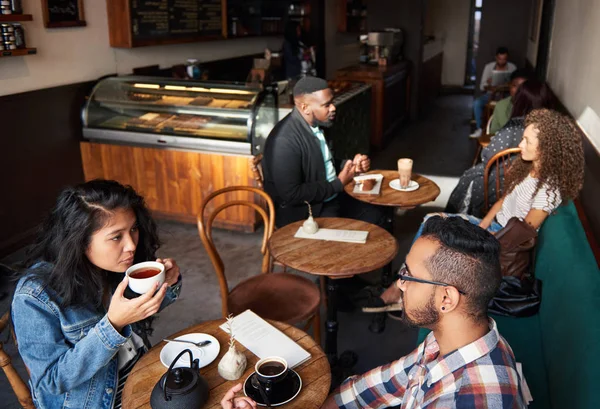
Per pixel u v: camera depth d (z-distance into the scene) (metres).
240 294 2.52
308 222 2.65
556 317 2.07
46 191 4.42
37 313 1.43
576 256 2.19
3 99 3.93
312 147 3.20
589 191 2.80
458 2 11.66
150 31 5.21
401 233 4.41
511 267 2.56
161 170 4.50
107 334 1.40
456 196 4.08
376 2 8.34
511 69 7.32
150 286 1.43
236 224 4.43
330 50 9.99
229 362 1.54
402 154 6.93
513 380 1.14
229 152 4.25
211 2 6.16
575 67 3.97
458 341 1.19
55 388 1.42
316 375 1.57
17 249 4.16
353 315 3.19
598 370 1.49
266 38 7.99
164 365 1.60
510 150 3.40
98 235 1.44
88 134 4.59
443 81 12.29
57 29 4.34
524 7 7.88
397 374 1.50
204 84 4.45
